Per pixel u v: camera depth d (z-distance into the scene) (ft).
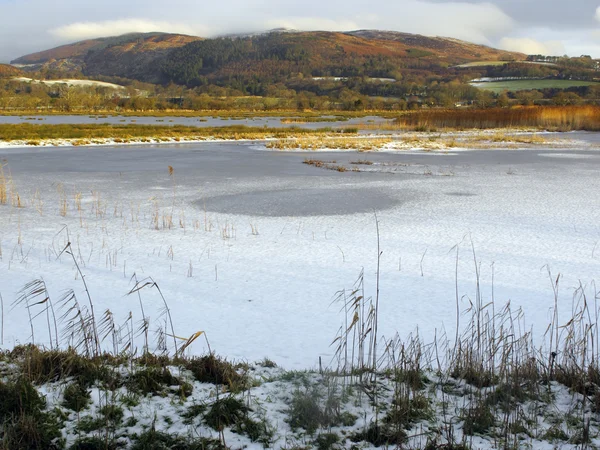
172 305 26.13
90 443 13.41
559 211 51.52
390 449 13.78
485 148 128.77
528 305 26.45
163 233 42.01
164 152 114.62
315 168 87.25
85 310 25.05
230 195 60.49
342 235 41.45
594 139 156.04
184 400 15.53
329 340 21.99
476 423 14.84
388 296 27.76
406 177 77.10
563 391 17.07
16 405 14.40
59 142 132.05
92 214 49.39
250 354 20.38
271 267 32.91
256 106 497.05
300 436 14.17
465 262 34.09
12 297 26.86
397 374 17.48
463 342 20.47
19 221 45.85
